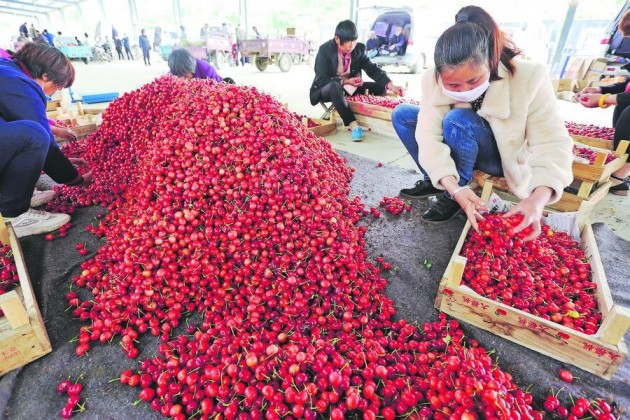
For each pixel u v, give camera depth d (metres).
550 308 1.52
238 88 2.21
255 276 1.70
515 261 1.71
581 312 1.51
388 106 4.45
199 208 1.81
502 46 1.69
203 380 1.30
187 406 1.25
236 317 1.54
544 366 1.42
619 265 2.04
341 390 1.26
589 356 1.35
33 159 2.12
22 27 15.56
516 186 2.07
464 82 1.58
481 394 1.18
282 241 1.79
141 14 38.12
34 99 2.17
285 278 1.69
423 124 2.15
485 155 2.23
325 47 4.64
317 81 4.74
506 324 1.50
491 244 1.82
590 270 1.76
